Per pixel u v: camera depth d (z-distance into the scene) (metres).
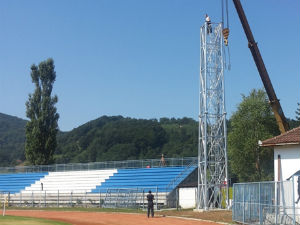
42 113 73.00
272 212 26.73
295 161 30.89
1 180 71.88
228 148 55.72
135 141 115.88
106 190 58.72
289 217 26.25
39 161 72.06
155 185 55.88
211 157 43.00
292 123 75.75
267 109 55.09
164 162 59.75
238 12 42.25
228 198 41.38
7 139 181.75
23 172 71.62
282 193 27.55
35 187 67.19
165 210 45.50
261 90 55.91
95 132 128.38
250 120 54.47
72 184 64.31
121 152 112.38
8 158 142.62
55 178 67.12
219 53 43.44
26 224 29.31
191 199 49.25
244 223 29.06
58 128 74.31
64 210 49.59
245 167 54.81
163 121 153.88
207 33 43.53
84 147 126.00
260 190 27.27
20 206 58.88
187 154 107.38
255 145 53.44
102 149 116.69
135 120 133.38
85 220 35.66
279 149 31.91
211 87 42.78
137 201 50.78
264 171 55.06
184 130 124.50
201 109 43.03
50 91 74.44
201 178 42.00
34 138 72.38
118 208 49.53
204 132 41.88
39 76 74.19
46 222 31.41
